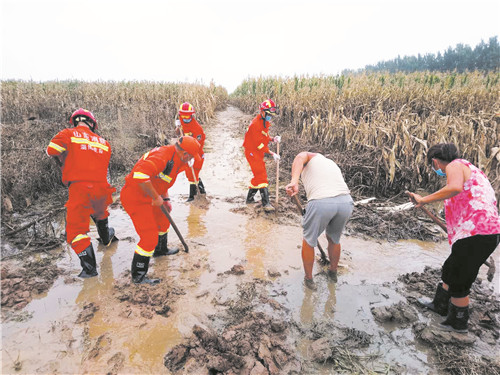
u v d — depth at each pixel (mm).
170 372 2352
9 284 3299
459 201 2684
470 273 2623
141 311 2982
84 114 3555
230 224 5004
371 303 3248
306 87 13062
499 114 7023
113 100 13555
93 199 3475
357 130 7590
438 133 6809
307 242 3309
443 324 2936
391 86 13227
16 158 6035
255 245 4371
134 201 3217
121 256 3984
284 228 4930
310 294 3361
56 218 4996
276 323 2801
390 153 6320
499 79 14633
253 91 18297
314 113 10328
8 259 3852
